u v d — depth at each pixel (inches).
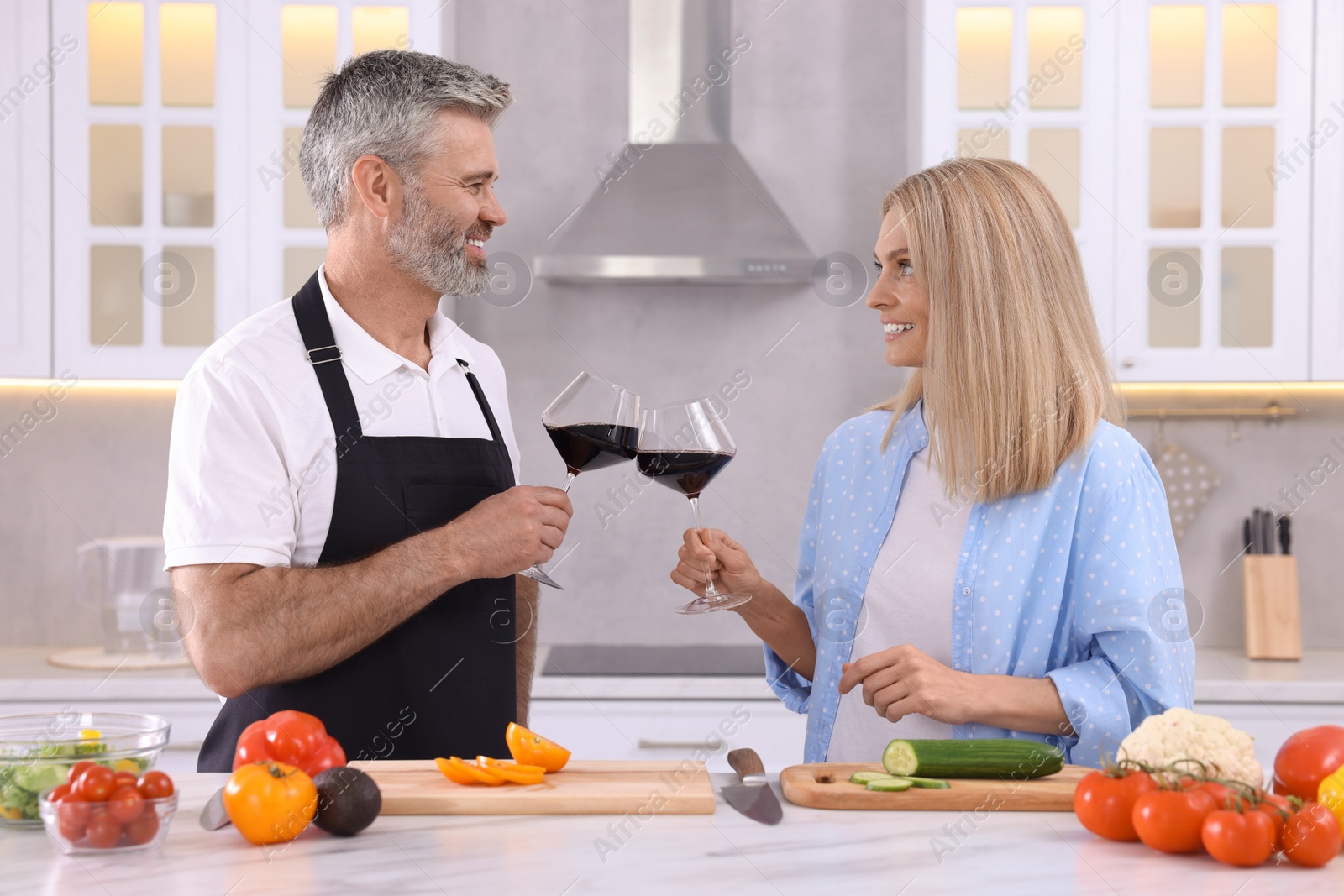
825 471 59.6
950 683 46.8
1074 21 99.1
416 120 55.0
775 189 112.3
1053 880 33.2
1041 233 52.0
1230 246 99.3
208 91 98.7
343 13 98.0
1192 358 99.3
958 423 51.5
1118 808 36.5
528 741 43.6
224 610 49.6
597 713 92.7
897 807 40.6
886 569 54.1
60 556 110.3
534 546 51.0
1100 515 50.3
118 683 91.3
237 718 53.4
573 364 112.5
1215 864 34.8
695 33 105.7
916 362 55.6
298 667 50.2
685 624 112.3
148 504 111.1
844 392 112.5
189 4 98.0
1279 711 91.5
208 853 35.2
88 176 98.0
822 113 112.0
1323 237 98.4
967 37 99.5
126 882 32.5
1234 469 110.5
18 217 97.5
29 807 37.3
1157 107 99.7
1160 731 39.6
